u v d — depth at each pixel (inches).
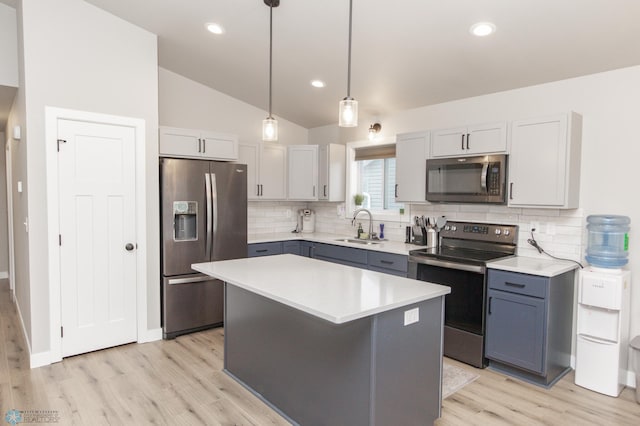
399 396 80.7
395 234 178.1
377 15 109.9
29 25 116.3
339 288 86.0
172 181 144.0
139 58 137.3
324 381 85.7
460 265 125.8
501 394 107.0
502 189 126.5
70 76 123.6
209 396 105.1
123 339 137.8
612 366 105.9
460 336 127.3
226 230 157.8
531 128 121.0
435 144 145.9
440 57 125.1
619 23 95.1
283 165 200.4
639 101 110.5
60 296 124.0
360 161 198.4
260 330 104.6
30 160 117.4
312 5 111.4
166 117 173.9
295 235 199.9
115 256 134.5
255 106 202.2
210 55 154.2
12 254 203.8
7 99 154.2
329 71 149.9
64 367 120.2
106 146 131.3
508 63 120.6
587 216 119.8
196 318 151.5
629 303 112.0
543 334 108.7
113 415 95.0
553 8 94.2
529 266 115.0
